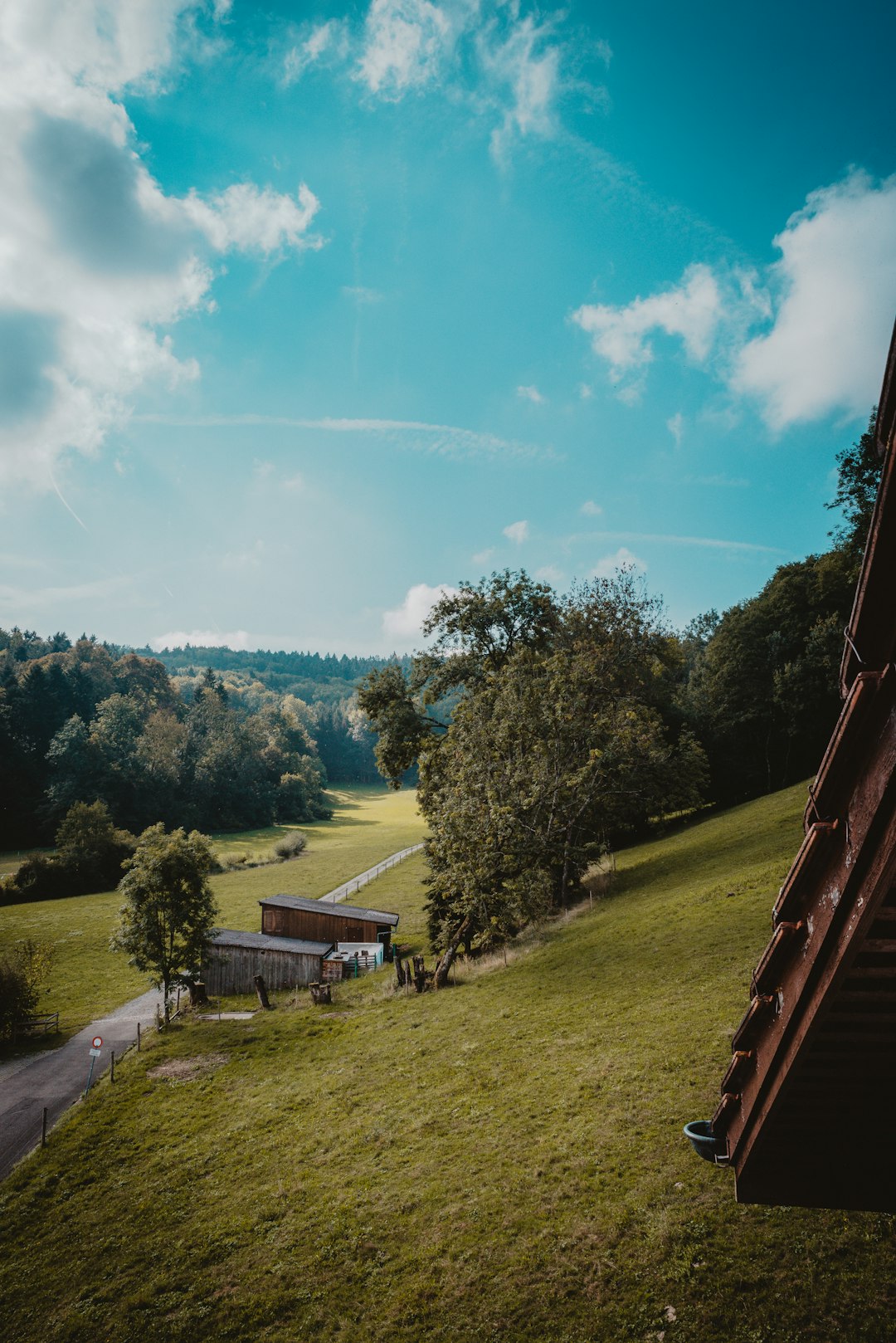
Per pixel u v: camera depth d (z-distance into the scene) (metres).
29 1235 19.47
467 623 48.84
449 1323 12.58
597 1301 11.99
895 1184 6.13
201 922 39.34
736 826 51.31
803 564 71.81
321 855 114.44
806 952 4.73
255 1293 15.02
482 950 42.22
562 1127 17.69
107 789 124.00
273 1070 28.88
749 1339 10.46
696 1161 14.65
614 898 41.69
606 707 44.69
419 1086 23.28
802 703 64.12
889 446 3.24
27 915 75.56
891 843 3.61
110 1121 26.03
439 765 43.06
